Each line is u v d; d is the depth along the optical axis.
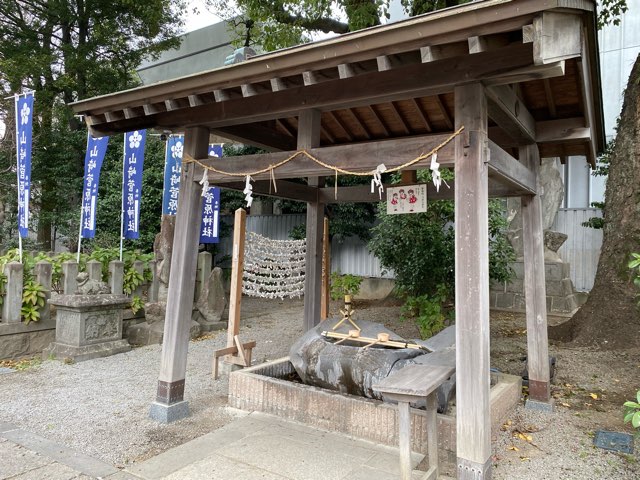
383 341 4.20
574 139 4.20
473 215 2.83
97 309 6.53
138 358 6.43
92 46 12.77
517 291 9.45
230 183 4.60
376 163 3.24
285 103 3.69
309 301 5.98
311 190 5.95
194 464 3.23
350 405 3.72
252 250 5.83
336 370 3.96
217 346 7.22
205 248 13.95
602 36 10.34
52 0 12.42
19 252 6.95
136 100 3.75
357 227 11.98
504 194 4.45
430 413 3.04
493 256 7.24
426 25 2.46
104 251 8.38
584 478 3.07
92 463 3.29
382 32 2.56
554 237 9.58
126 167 8.24
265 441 3.59
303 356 4.24
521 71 2.69
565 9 2.27
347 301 4.63
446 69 2.95
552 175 9.92
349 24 8.95
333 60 2.82
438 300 6.93
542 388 4.30
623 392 4.70
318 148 3.54
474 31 2.41
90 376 5.55
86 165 8.12
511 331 7.62
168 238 8.05
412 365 3.28
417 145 3.08
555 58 2.29
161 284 7.89
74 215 12.38
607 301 6.11
